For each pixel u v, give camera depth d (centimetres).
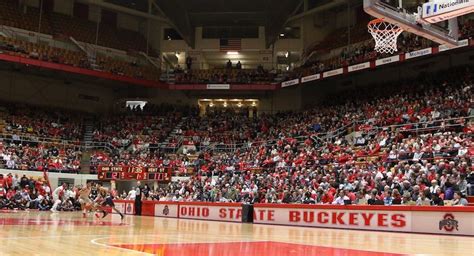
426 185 1520
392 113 2498
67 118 3416
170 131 3372
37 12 3391
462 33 2352
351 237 1084
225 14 3422
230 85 3447
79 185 2672
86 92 3728
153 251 713
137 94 3841
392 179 1627
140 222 1627
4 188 2403
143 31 3891
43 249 708
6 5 3250
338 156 2220
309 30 3672
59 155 2898
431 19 1205
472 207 1183
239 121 3400
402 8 1267
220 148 3062
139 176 2698
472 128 1936
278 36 3662
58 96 3578
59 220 1569
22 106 3291
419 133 2172
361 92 3123
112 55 3575
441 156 1744
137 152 3061
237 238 1011
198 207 2030
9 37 3069
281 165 2422
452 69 2739
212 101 3859
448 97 2366
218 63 3909
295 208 1617
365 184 1655
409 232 1297
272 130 3116
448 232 1219
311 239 1009
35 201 2450
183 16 3294
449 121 2130
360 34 3256
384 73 3219
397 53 2641
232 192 2081
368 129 2433
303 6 3575
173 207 2164
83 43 3450
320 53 3484
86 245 784
